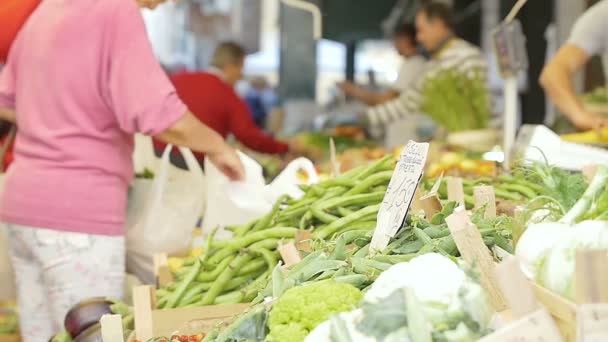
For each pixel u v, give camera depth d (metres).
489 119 5.24
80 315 2.33
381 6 7.78
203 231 3.16
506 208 2.36
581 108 4.21
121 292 2.92
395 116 6.47
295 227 2.52
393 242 1.77
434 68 5.41
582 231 1.40
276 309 1.48
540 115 6.34
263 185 3.02
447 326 1.31
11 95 3.03
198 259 2.39
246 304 2.18
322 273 1.70
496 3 7.57
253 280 2.38
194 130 2.88
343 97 9.65
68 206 2.82
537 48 6.29
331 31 7.83
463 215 1.50
